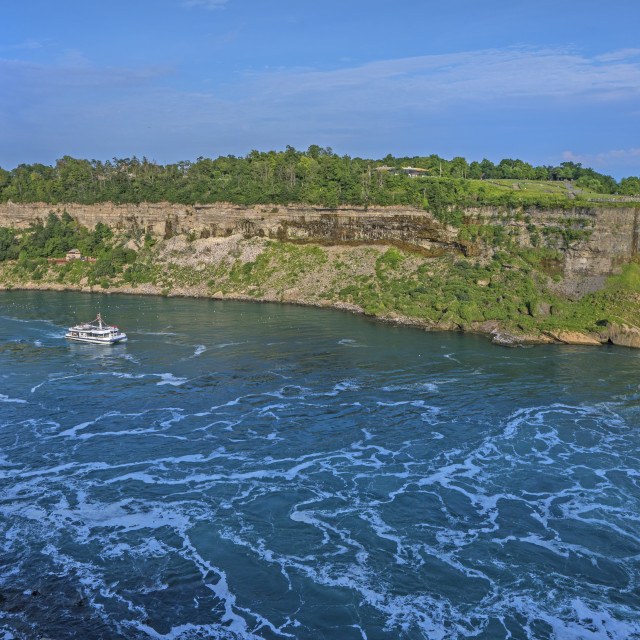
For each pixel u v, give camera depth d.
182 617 44.84
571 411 82.38
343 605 46.16
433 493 61.47
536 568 50.38
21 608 45.25
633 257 136.00
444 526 55.91
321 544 53.19
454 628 44.12
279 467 66.56
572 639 43.19
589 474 65.44
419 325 134.12
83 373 97.81
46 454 68.75
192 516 57.12
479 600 46.81
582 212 140.62
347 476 64.69
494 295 137.88
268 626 44.16
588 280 138.00
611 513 58.16
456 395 88.31
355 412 81.69
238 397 87.06
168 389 90.19
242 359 106.19
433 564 50.75
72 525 55.47
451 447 71.56
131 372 98.44
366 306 147.38
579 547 53.06
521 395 88.44
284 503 59.41
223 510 58.16
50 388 90.19
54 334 126.25
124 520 56.34
